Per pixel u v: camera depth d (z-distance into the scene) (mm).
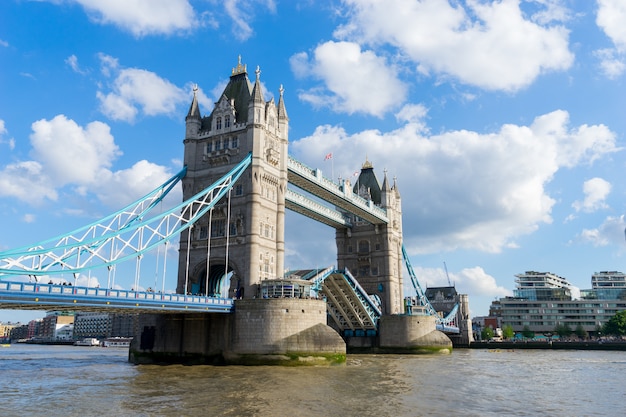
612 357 100750
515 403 40031
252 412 33750
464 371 65562
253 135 75250
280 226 77812
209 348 67688
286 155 81000
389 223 117875
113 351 142625
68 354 115062
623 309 192750
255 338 65438
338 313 110375
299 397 39875
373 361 81375
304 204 96438
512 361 86688
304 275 86750
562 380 56719
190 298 60844
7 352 129750
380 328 109250
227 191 73688
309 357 65250
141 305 55188
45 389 43531
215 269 77188
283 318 65688
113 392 41781
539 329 197875
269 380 49625
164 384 46531
